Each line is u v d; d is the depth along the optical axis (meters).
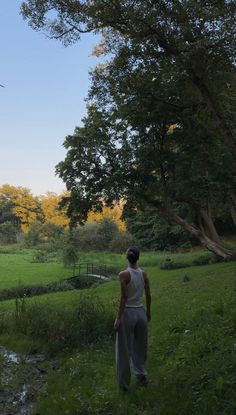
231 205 30.59
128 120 24.83
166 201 28.77
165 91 19.77
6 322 13.86
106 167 29.41
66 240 61.50
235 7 12.74
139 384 7.32
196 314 11.02
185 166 26.41
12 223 113.56
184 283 23.97
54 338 11.55
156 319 13.25
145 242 65.69
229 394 5.89
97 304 13.75
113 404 6.76
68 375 8.87
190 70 13.36
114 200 28.92
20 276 42.81
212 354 7.57
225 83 15.62
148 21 12.59
